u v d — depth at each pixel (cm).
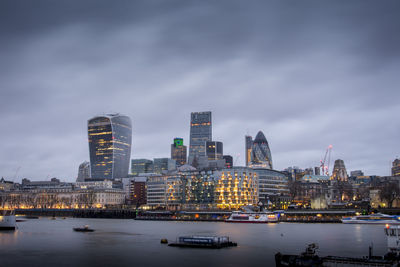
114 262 12119
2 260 12594
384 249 14650
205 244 15362
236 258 12600
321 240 17812
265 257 12794
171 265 11569
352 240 17762
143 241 17650
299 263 10012
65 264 11881
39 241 17738
